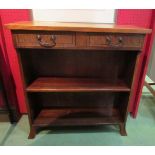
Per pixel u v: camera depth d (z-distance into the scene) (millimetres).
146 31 935
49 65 1333
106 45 979
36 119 1344
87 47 981
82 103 1531
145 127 1453
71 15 1224
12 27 892
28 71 1220
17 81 1451
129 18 1246
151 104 1832
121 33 950
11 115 1455
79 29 907
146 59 1343
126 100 1266
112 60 1329
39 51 1266
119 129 1417
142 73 1405
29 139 1302
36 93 1402
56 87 1185
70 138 1318
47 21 1225
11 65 1379
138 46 1001
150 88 1928
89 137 1331
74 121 1339
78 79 1332
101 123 1321
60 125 1299
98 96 1494
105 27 931
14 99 1458
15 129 1411
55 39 945
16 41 951
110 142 1281
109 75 1399
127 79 1262
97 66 1356
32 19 1231
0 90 1374
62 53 1287
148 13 1230
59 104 1528
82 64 1343
